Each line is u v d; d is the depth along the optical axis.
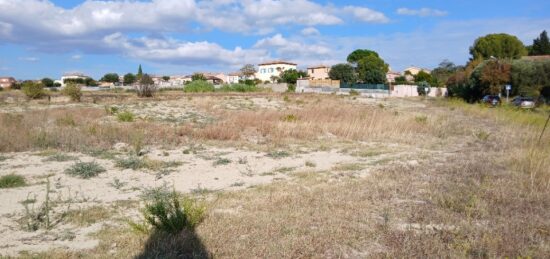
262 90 59.06
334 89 66.88
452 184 8.11
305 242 5.18
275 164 10.66
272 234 5.44
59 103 30.98
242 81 93.56
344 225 5.80
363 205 6.75
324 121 18.33
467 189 7.71
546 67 40.03
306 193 7.44
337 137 15.66
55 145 12.17
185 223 5.62
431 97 58.00
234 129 15.60
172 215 5.61
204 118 20.73
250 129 16.30
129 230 5.65
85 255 4.87
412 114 23.78
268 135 15.40
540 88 40.31
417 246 5.09
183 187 8.27
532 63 41.41
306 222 5.90
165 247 5.01
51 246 5.21
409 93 66.62
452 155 11.95
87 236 5.54
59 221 6.12
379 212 6.48
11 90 54.66
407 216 6.30
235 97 39.72
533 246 5.13
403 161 10.99
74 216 6.28
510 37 69.38
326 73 113.81
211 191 7.88
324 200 6.98
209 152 12.19
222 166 10.32
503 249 4.99
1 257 4.79
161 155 11.54
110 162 10.49
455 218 6.20
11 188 8.00
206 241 5.19
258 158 11.44
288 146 13.45
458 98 48.12
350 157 11.77
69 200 7.16
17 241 5.36
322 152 12.57
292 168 10.15
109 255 4.85
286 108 27.58
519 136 15.76
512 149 12.49
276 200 6.96
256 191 7.70
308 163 10.52
